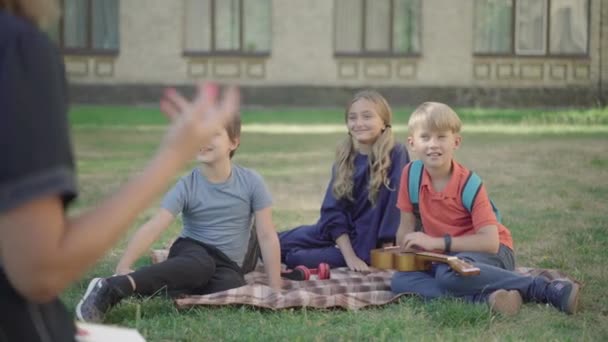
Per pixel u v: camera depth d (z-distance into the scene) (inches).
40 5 64.3
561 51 999.6
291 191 364.2
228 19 987.9
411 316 166.2
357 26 989.2
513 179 397.7
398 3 988.6
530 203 325.7
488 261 179.5
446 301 171.9
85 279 198.2
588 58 988.6
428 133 180.9
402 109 922.7
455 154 507.5
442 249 179.3
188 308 167.9
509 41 998.4
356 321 163.3
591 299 181.8
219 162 185.3
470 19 975.6
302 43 968.9
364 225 213.8
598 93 992.2
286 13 967.0
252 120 791.7
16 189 57.6
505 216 294.7
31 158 57.9
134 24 962.7
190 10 983.0
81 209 312.5
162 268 171.5
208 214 186.1
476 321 161.2
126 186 62.5
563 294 170.2
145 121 770.2
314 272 208.8
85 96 962.1
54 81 59.9
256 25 989.8
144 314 163.8
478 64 981.8
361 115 210.2
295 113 884.0
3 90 58.1
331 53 970.1
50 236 58.6
